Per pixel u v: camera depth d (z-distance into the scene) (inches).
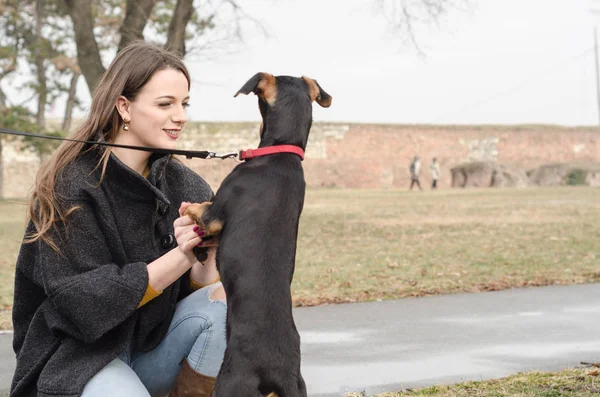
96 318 107.9
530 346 218.1
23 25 955.3
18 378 115.2
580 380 176.2
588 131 1991.9
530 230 589.0
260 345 101.0
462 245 497.4
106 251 114.0
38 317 115.7
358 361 201.9
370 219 725.9
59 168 113.4
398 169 1845.5
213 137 1652.3
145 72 116.6
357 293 317.1
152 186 116.9
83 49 641.0
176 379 123.6
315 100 131.8
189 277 128.0
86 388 108.8
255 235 108.8
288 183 115.2
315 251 478.6
